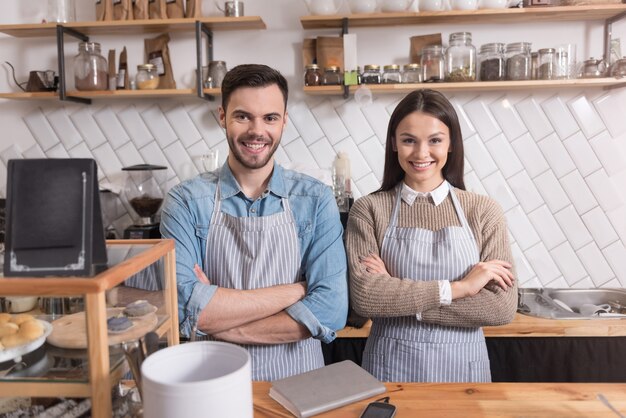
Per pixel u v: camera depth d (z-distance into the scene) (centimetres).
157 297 97
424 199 165
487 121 257
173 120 269
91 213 80
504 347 206
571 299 250
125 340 84
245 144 141
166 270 102
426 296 149
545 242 259
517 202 259
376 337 163
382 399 102
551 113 254
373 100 260
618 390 106
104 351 77
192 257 147
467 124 258
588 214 256
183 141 269
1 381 80
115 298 85
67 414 83
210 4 262
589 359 203
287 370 145
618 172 253
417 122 157
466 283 151
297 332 142
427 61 237
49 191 79
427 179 164
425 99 158
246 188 151
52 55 269
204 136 268
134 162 271
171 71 262
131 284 88
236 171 150
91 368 77
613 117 251
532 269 260
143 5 247
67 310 87
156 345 85
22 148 274
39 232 78
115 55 265
